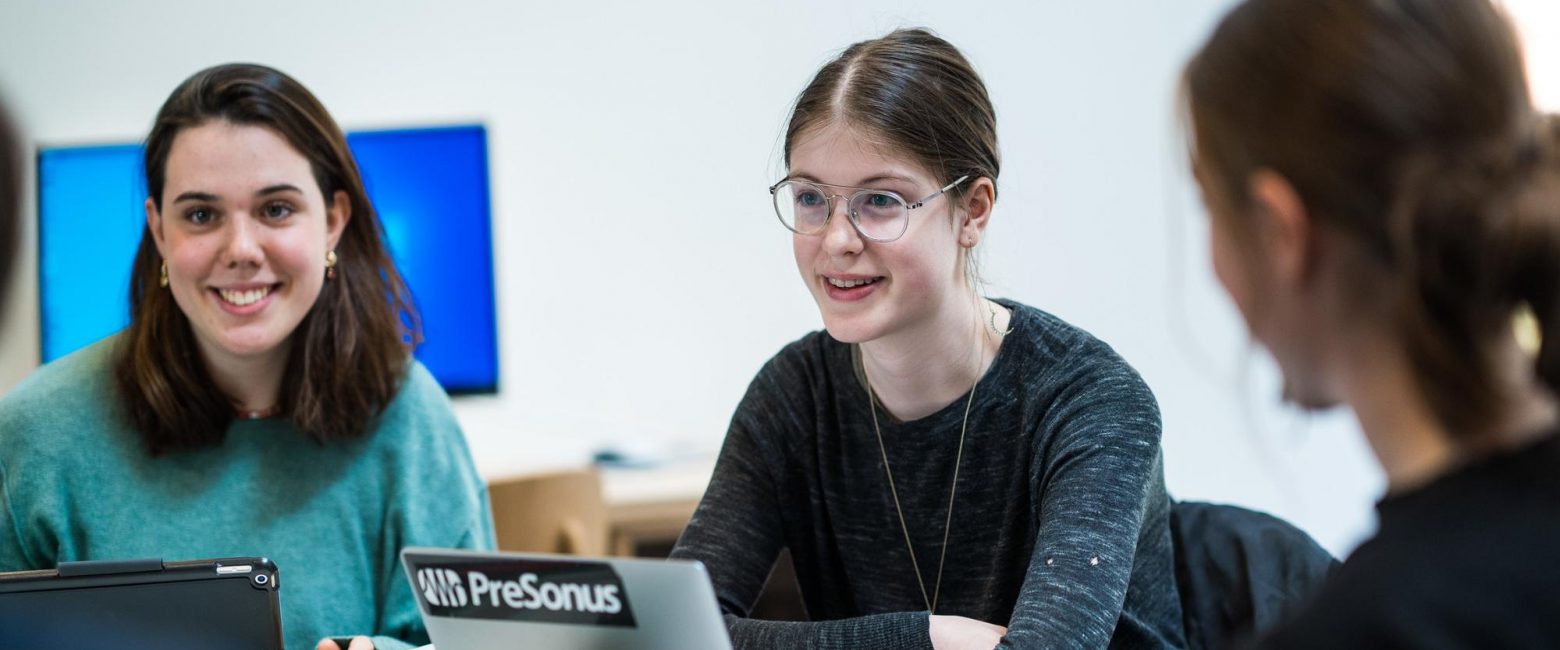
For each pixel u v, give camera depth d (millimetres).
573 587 1074
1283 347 782
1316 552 1492
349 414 1800
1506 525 682
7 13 3586
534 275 3727
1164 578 1514
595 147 3723
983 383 1514
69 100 3605
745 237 3730
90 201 3455
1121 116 3635
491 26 3697
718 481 1633
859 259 1391
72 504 1734
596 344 3742
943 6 3629
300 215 1718
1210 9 3613
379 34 3678
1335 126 708
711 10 3697
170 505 1753
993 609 1537
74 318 3461
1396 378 734
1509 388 706
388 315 1846
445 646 1165
